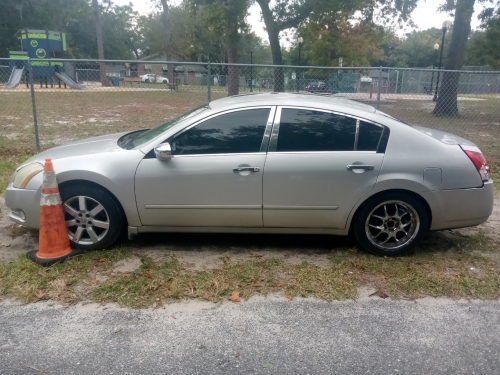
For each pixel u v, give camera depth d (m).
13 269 3.89
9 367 2.74
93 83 18.69
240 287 3.72
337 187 4.14
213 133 4.21
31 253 4.16
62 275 3.84
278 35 23.02
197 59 60.19
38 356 2.85
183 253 4.39
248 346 2.99
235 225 4.31
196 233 4.92
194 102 14.60
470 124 15.25
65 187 4.21
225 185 4.15
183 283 3.75
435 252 4.52
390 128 4.23
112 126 13.41
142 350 2.93
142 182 4.15
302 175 4.12
